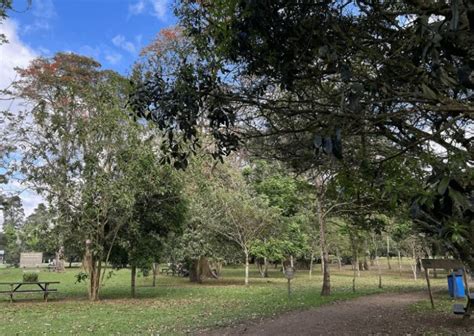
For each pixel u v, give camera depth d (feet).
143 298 54.60
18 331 30.42
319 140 8.28
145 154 51.29
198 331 29.35
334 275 108.68
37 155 52.19
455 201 6.05
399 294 55.57
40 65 72.79
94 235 53.26
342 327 30.66
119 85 52.70
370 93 10.85
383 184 11.84
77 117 52.65
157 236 57.52
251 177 82.58
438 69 7.76
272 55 11.35
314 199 61.21
